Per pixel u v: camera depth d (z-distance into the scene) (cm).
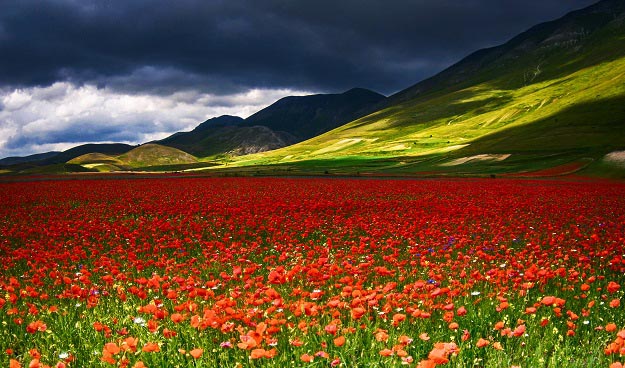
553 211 2416
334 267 950
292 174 8688
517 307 833
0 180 7056
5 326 750
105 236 1742
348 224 1955
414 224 1809
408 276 1112
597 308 835
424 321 740
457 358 581
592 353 610
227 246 1627
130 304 866
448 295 839
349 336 657
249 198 3241
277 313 700
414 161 14888
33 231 1881
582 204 2823
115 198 3434
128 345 550
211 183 5184
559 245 1571
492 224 1934
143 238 1702
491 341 643
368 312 723
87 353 646
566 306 864
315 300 854
